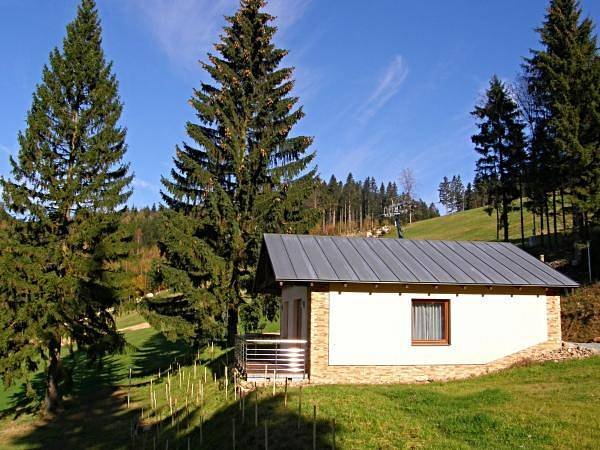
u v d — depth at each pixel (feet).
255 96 89.30
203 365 82.48
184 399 60.54
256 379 51.06
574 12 104.73
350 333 53.26
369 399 43.29
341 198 375.66
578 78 97.91
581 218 100.22
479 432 34.14
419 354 54.70
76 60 78.48
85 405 74.18
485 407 39.70
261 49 89.97
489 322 57.21
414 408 40.60
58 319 68.64
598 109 95.66
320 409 40.45
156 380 85.30
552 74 99.91
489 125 131.34
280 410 41.47
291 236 63.05
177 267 81.30
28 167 71.10
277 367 55.26
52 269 73.15
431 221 277.23
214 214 81.82
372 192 441.27
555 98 100.48
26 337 67.26
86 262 72.02
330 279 51.83
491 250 67.36
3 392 95.45
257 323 83.41
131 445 50.75
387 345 53.93
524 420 35.45
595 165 93.56
